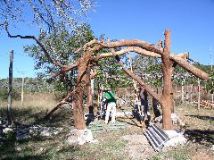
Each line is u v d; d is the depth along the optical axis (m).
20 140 15.04
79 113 15.95
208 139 14.81
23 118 19.95
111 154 12.94
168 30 15.23
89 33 18.45
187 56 16.62
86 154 12.79
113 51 16.80
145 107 19.52
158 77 24.89
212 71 15.98
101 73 23.44
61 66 16.88
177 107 29.41
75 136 15.12
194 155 12.34
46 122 18.89
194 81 32.09
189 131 16.42
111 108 19.33
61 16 11.38
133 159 12.38
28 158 12.06
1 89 30.91
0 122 17.27
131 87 27.38
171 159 12.05
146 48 15.77
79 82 16.28
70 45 19.09
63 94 28.97
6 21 11.89
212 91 16.47
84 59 16.50
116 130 17.95
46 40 15.70
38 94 31.95
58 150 13.28
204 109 28.55
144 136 16.47
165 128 14.84
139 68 25.06
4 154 12.50
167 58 15.18
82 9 11.43
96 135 16.70
